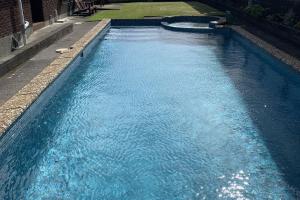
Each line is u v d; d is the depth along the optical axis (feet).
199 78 42.50
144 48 57.82
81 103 34.30
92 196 20.38
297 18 52.75
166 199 20.10
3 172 22.39
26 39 45.34
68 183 21.57
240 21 75.41
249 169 22.99
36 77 34.09
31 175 22.25
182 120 30.86
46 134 27.68
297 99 35.27
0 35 36.86
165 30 73.05
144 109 33.27
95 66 47.03
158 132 28.66
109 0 118.93
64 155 24.76
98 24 68.74
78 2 90.27
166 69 46.29
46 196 20.34
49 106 33.06
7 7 38.75
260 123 29.99
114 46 59.00
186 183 21.61
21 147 25.57
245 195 20.34
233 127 29.27
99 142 26.81
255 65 47.83
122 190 20.90
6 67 35.35
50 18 65.21
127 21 76.23
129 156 24.85
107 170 23.00
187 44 60.64
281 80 41.32
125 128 29.25
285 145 26.12
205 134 28.14
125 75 43.47
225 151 25.35
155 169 23.17
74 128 28.94
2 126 23.67
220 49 57.06
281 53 44.80
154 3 116.37
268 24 59.11
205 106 33.96
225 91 37.96
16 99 28.43
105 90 38.11
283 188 20.92
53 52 45.24
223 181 21.72
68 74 40.11
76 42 51.08
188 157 24.70
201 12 87.76
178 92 37.86
